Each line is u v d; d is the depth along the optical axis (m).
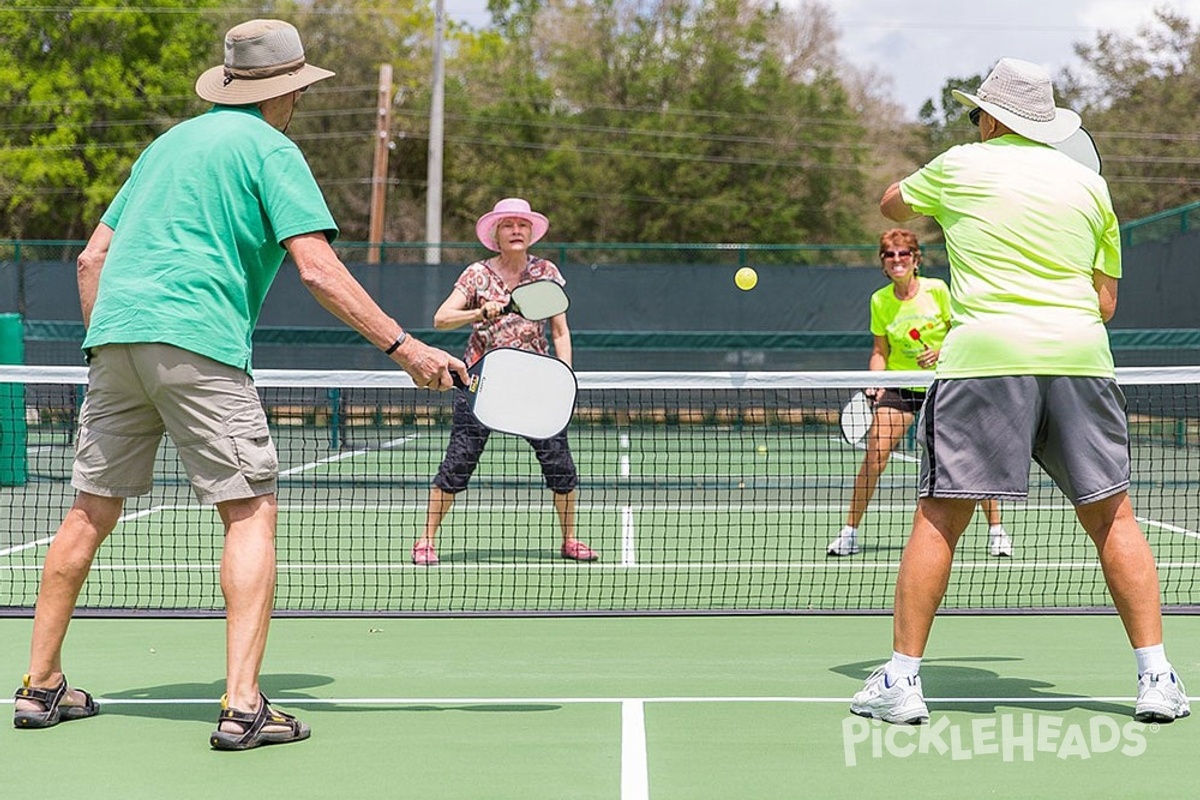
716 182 39.94
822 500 10.94
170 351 3.79
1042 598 6.56
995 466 4.02
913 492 11.61
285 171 3.88
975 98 4.34
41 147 36.00
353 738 3.97
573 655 5.20
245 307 3.91
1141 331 15.42
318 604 6.32
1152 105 39.47
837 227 40.94
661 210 39.84
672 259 38.66
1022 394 4.02
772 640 5.49
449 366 3.98
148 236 3.88
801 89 41.09
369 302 3.87
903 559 4.16
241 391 3.86
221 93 4.05
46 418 15.34
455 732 4.04
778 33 44.19
